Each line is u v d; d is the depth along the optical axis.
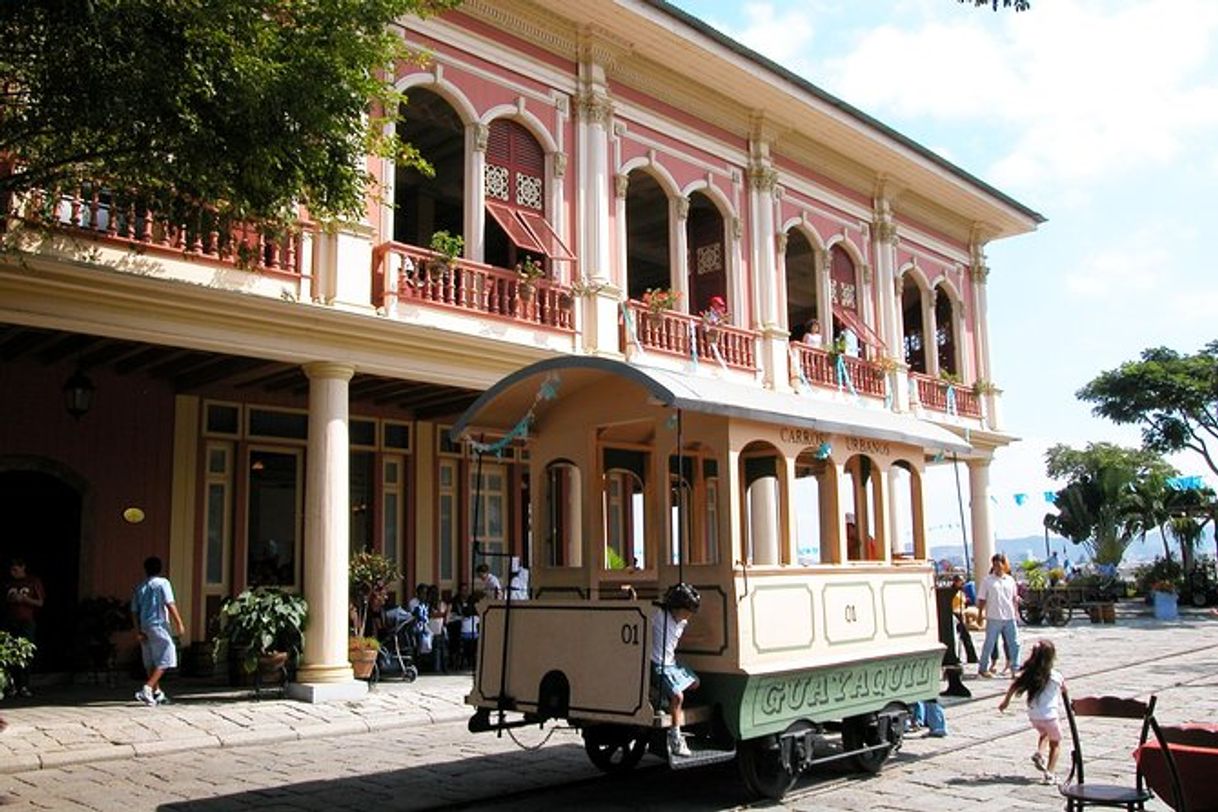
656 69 17.58
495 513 18.94
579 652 7.56
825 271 20.94
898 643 9.12
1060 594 27.95
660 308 16.84
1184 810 5.43
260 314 12.05
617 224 16.75
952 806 7.47
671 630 7.28
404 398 17.03
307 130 7.93
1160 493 36.75
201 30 7.19
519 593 13.53
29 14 6.85
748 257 19.12
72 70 7.11
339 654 12.45
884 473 9.38
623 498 9.12
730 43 17.58
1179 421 38.06
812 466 9.04
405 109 15.70
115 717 10.91
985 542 24.44
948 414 23.62
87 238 10.90
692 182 18.23
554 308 15.42
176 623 12.24
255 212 8.45
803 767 7.92
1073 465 39.84
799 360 19.61
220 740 10.14
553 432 9.07
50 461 14.01
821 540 8.88
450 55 14.82
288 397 16.45
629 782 8.47
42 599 13.11
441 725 11.49
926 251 24.14
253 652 12.27
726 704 7.51
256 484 16.11
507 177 15.48
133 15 6.91
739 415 7.78
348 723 11.05
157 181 8.33
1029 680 8.54
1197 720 11.21
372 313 13.02
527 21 15.80
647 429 8.92
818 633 8.23
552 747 10.04
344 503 12.73
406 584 17.47
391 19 8.69
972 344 25.39
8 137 7.95
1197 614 31.48
